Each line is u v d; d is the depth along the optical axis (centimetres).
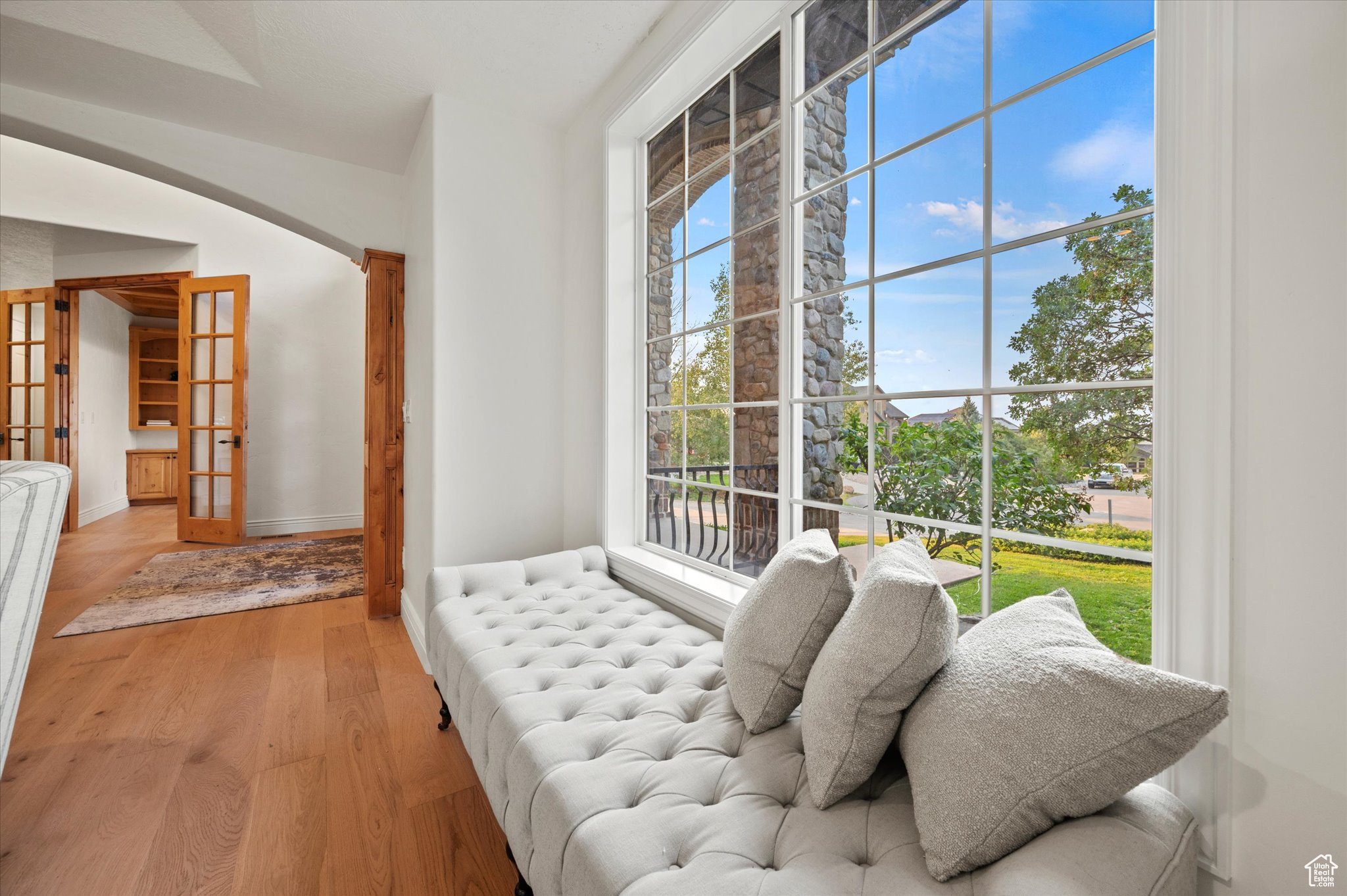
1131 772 77
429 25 218
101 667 267
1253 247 86
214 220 552
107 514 673
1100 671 81
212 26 222
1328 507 80
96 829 161
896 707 99
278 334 583
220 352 543
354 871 148
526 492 289
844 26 172
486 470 279
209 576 420
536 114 283
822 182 179
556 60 240
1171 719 73
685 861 92
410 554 325
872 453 165
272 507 580
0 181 459
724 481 222
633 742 122
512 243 285
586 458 279
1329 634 80
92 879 143
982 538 138
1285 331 83
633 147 265
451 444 269
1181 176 94
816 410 182
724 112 221
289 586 396
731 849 92
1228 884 89
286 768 191
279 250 584
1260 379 86
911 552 124
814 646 122
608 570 261
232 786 181
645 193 266
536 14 213
